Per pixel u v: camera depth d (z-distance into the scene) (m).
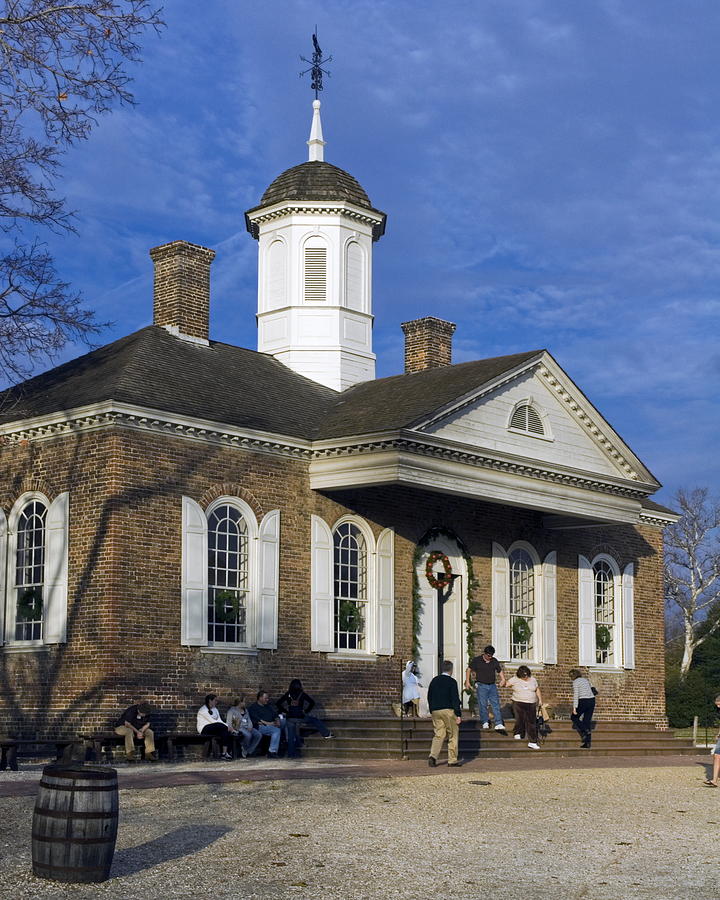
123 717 22.80
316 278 33.81
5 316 23.45
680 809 17.38
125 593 23.75
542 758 25.84
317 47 36.03
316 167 34.78
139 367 26.52
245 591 26.17
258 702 24.66
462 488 27.64
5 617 25.69
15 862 11.79
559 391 30.70
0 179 22.61
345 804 16.20
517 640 32.03
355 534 28.61
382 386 31.33
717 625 65.31
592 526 32.75
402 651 28.94
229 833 13.73
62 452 25.03
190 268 30.23
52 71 20.39
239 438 25.98
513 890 11.46
